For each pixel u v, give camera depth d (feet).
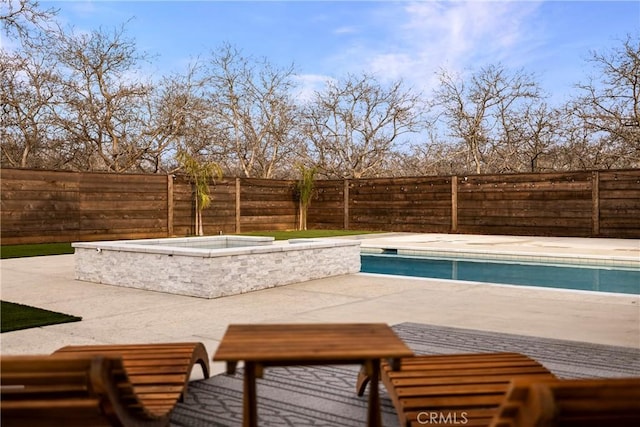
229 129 80.02
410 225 56.24
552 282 27.53
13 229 39.06
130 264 22.04
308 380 10.75
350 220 60.08
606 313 16.84
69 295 20.18
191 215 50.19
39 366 5.26
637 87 61.26
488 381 8.11
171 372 8.84
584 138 67.97
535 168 73.97
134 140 67.77
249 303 18.53
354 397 9.80
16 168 39.11
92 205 43.21
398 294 20.34
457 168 81.41
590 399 4.16
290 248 22.86
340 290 21.31
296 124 83.71
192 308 17.66
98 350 9.90
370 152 83.10
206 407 9.34
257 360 5.96
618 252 33.76
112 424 5.81
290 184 60.59
